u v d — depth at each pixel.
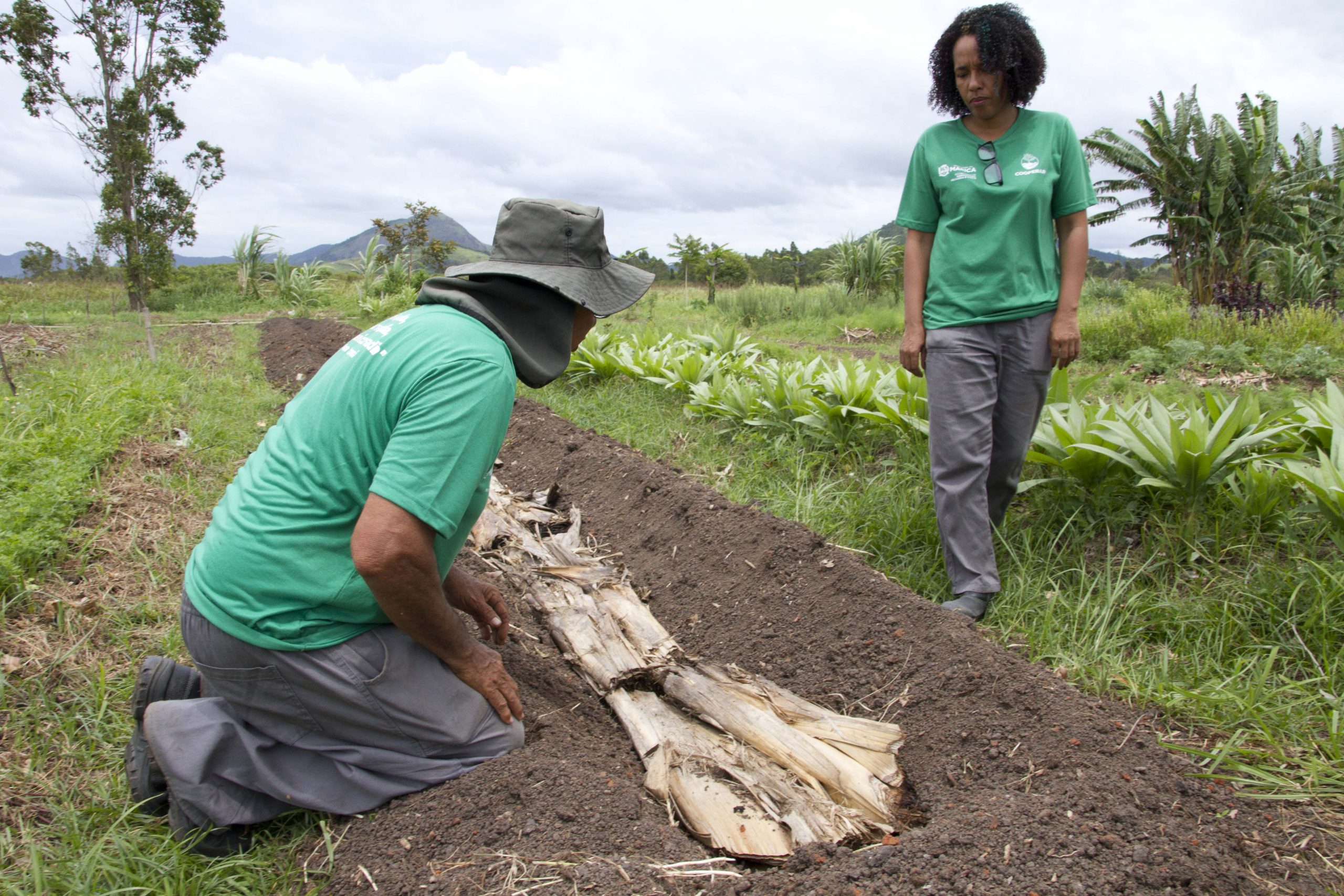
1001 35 2.66
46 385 6.29
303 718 1.93
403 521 1.71
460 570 2.48
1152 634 2.74
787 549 3.37
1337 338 9.73
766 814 2.00
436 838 1.88
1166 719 2.26
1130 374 8.66
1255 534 3.01
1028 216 2.80
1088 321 11.45
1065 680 2.51
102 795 2.06
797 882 1.70
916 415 4.47
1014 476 3.16
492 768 2.04
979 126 2.89
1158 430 3.40
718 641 3.14
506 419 1.88
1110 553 3.20
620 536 4.17
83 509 3.88
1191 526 3.07
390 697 1.92
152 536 3.76
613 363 7.45
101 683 2.47
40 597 3.08
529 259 1.95
